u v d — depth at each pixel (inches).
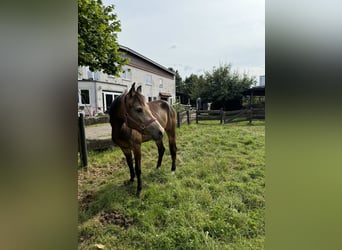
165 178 101.0
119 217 70.3
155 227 65.6
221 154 138.3
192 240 58.5
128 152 93.0
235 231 62.1
